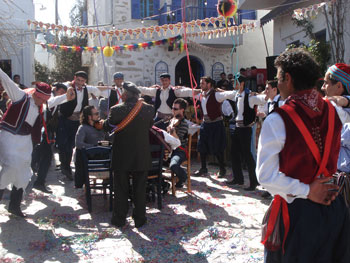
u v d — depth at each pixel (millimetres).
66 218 4195
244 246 3391
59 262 3070
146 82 13547
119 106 3750
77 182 4672
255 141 5453
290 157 1653
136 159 3779
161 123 6203
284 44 11797
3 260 3064
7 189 5258
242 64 15477
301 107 1682
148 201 4895
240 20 13102
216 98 6039
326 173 1730
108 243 3502
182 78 15344
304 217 1686
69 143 6102
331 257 1768
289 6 10047
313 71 1724
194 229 3852
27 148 4027
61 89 5816
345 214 1795
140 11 13297
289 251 1707
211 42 13438
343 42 8383
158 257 3178
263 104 5270
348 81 2500
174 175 5270
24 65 11375
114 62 13164
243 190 5523
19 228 3855
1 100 8242
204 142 6324
